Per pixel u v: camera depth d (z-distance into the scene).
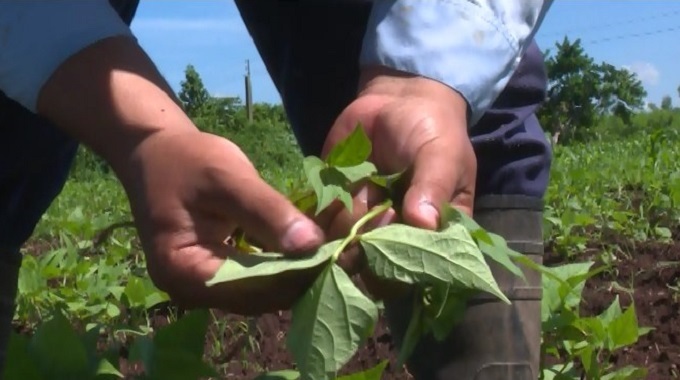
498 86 1.23
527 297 1.66
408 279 0.93
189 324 1.04
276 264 0.90
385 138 1.05
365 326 0.90
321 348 0.90
